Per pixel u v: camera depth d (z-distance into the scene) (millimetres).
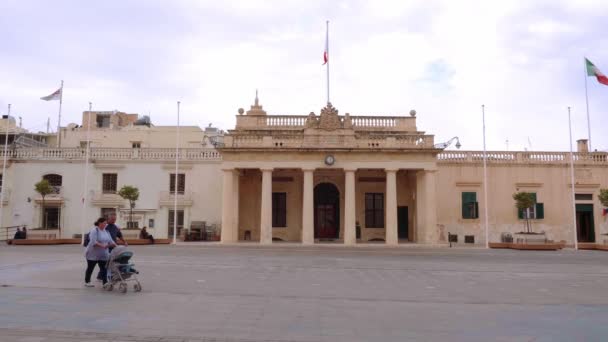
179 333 8578
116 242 14641
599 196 37219
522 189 41344
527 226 38781
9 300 11438
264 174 35750
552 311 11102
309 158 35875
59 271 17078
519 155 41688
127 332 8570
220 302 11578
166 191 41969
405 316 10328
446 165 41375
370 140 36188
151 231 41625
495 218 41000
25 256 23344
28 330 8562
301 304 11516
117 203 41656
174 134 52062
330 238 40281
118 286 13570
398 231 40188
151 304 11195
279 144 36156
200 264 20359
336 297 12609
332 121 36500
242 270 18391
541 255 28609
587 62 39562
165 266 19344
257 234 39656
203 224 40781
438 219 40969
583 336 8789
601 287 15094
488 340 8453
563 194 41281
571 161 38312
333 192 40750
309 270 18766
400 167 35750
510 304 11969
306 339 8352
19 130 55125
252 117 39969
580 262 23984
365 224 39938
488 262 23359
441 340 8406
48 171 42156
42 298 11742
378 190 40219
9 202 41812
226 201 35750
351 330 9031
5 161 40531
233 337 8391
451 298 12742
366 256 25953
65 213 41719
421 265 21344
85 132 51719
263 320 9742
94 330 8664
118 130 51875
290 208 39750
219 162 42031
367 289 14109
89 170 42188
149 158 42312
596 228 40938
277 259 23359
